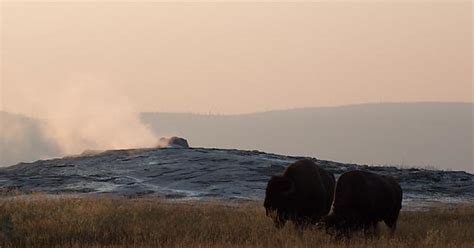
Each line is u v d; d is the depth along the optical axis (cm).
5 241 5038
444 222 6594
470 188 12031
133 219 5866
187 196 10994
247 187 11750
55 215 5909
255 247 4691
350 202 5219
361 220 5256
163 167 13575
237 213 6875
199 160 14088
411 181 12656
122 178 12762
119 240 5172
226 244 4800
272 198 5394
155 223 5719
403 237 5328
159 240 5047
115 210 6338
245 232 5381
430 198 11088
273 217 5381
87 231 5341
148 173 13150
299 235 5078
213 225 5688
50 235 5216
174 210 6850
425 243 4975
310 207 5466
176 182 12281
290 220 5397
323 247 4644
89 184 12256
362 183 5303
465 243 4966
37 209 6225
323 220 5125
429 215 7400
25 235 5219
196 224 5731
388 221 5669
